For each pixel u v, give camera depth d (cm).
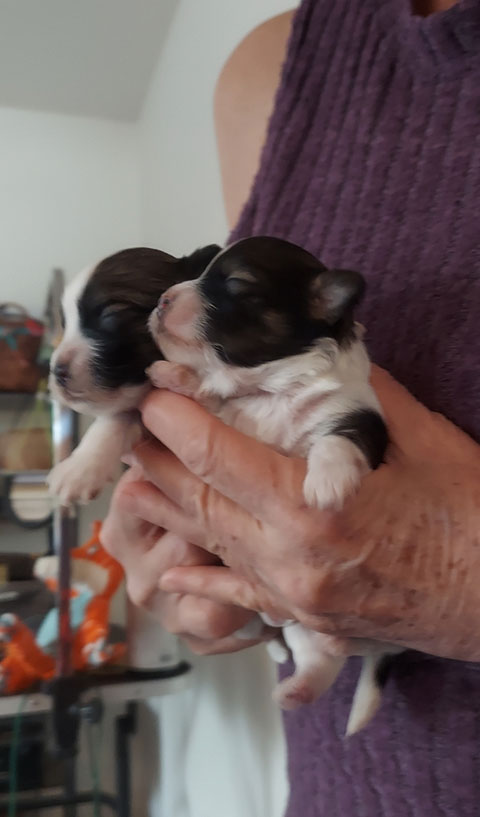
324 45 20
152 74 62
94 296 17
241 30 38
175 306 16
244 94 25
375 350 17
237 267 16
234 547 15
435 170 16
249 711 38
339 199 18
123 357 16
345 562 13
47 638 42
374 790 16
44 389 53
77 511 52
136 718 59
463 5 15
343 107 19
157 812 56
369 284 17
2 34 54
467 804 14
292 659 21
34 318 60
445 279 15
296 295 16
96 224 67
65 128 67
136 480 17
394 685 16
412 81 17
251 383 16
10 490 52
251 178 24
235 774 40
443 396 16
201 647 22
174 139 55
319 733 18
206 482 14
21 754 49
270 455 14
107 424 17
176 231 54
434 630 13
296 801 19
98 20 54
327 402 15
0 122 66
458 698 14
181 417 14
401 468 14
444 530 13
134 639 42
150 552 20
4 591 48
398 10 17
